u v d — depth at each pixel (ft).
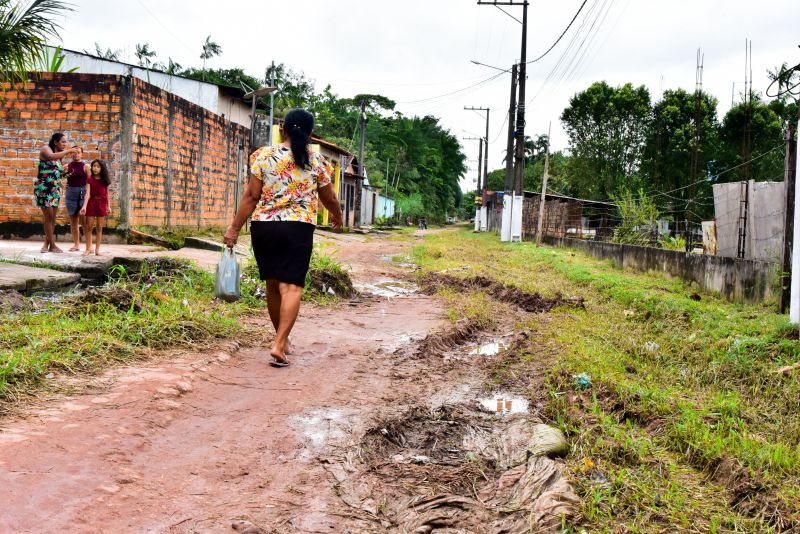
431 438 12.68
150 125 44.29
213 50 136.98
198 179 53.98
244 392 14.46
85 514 8.36
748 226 34.40
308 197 16.72
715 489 10.57
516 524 8.93
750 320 25.18
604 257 54.34
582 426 13.08
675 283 37.99
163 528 8.31
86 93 41.37
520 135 88.89
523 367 18.35
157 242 42.47
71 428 10.99
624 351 20.86
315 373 16.60
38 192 32.78
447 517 9.14
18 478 8.98
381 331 23.24
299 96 191.21
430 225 254.88
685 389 17.16
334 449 11.50
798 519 9.09
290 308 16.67
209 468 10.36
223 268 17.06
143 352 16.14
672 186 102.42
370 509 9.40
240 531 8.35
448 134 290.35
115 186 41.73
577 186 124.88
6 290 22.72
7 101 41.55
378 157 230.07
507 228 92.12
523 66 88.74
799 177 22.00
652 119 113.09
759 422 14.34
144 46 115.65
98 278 29.91
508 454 11.78
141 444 10.86
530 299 32.50
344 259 53.62
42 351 14.42
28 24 28.86
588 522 8.88
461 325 24.59
